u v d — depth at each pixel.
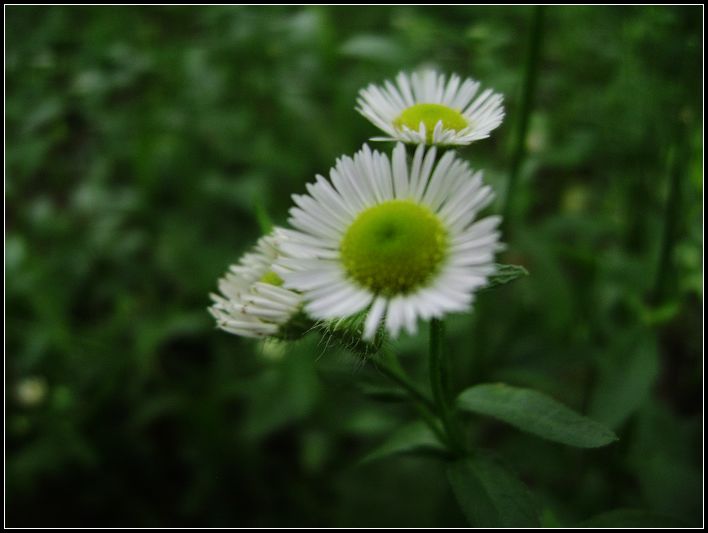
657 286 0.15
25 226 0.21
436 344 0.12
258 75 0.23
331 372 0.13
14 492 0.17
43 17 0.26
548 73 0.24
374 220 0.11
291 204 0.21
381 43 0.18
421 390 0.12
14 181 0.22
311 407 0.17
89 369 0.19
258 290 0.12
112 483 0.18
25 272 0.19
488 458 0.12
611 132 0.20
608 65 0.22
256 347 0.18
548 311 0.16
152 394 0.19
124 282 0.21
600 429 0.12
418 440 0.13
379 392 0.12
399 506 0.16
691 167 0.15
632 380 0.14
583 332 0.16
